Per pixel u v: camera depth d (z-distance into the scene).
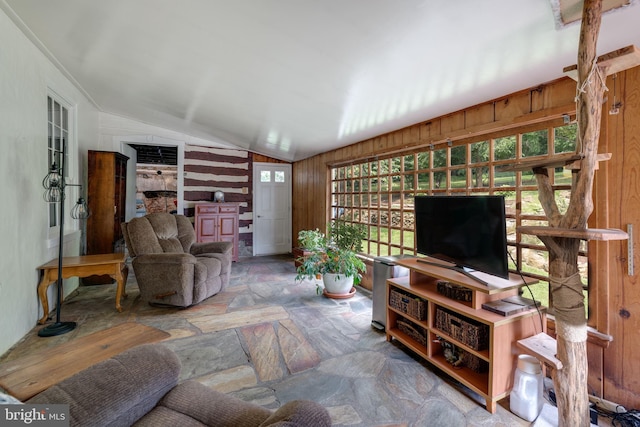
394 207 3.48
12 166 2.33
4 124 2.22
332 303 3.39
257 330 2.69
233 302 3.40
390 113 2.75
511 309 1.79
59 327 2.61
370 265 3.79
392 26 1.53
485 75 1.88
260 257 6.02
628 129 1.60
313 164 5.39
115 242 4.39
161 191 8.33
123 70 3.03
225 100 3.28
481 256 1.95
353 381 1.96
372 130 3.40
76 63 3.04
